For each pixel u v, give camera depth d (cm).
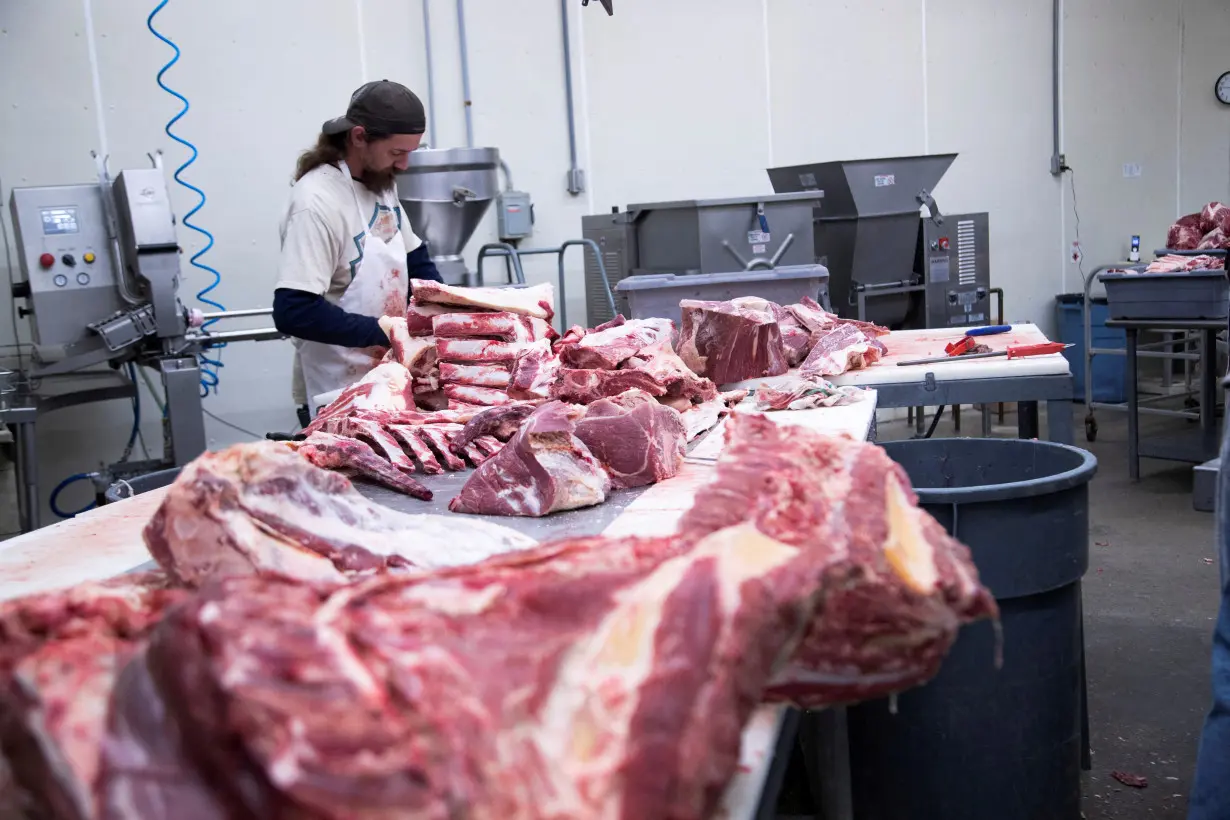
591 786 76
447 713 70
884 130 714
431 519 151
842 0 688
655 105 643
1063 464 239
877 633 100
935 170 579
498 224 590
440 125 585
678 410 256
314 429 239
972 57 738
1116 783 269
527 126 609
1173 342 650
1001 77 751
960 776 211
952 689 208
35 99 489
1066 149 783
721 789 80
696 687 80
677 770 77
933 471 266
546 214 622
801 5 676
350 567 133
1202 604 387
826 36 687
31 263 376
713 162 664
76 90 496
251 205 538
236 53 528
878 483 111
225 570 128
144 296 387
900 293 608
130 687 72
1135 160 813
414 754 66
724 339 311
